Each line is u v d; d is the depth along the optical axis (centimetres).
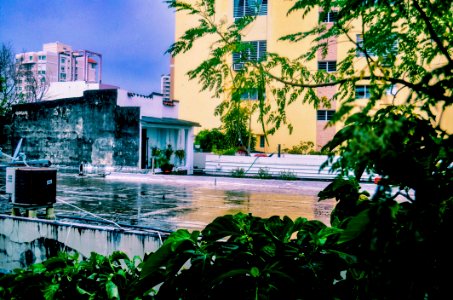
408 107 178
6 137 2753
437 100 140
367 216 143
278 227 273
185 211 1104
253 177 2305
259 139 2836
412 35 230
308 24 2408
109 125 2373
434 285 139
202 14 206
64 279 298
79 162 2481
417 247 137
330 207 1199
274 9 2491
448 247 138
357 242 157
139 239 488
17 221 597
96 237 521
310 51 241
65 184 1794
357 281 209
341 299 222
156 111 2558
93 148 2430
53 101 2555
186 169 2562
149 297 289
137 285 256
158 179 2070
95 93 2416
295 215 1055
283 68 221
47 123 2589
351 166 177
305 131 2680
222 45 216
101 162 2397
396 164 142
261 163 2414
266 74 199
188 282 232
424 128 174
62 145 2541
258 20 2530
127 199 1337
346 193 262
